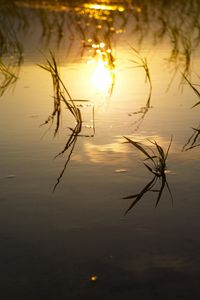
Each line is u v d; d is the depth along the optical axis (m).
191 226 3.41
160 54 10.14
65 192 3.95
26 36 13.35
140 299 2.71
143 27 14.43
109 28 13.91
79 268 2.99
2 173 4.33
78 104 6.53
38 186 4.07
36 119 5.88
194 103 6.39
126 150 4.80
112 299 2.71
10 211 3.68
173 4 18.34
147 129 5.42
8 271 2.98
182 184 4.03
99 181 4.14
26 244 3.25
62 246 3.22
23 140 5.15
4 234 3.37
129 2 19.50
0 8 18.86
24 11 18.08
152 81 7.76
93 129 5.49
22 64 9.42
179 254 3.09
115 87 7.43
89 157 4.65
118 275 2.91
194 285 2.80
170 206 3.69
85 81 7.84
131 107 6.32
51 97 6.89
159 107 6.27
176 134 5.21
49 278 2.90
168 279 2.86
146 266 2.99
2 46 11.76
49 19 16.52
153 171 4.30
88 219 3.55
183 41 11.08
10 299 2.73
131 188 4.00
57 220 3.54
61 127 5.57
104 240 3.28
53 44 12.01
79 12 17.89
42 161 4.58
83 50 11.09
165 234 3.32
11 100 6.79
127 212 3.62
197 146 4.82
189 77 7.94
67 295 2.75
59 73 8.51
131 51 10.70
